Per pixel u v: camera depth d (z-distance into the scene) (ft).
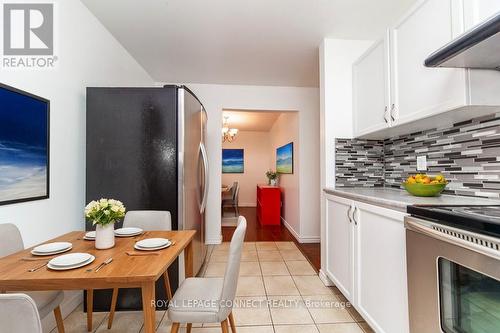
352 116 8.04
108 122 6.64
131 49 9.14
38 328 2.34
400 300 4.23
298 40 8.36
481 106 4.02
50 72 5.75
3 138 4.48
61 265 3.46
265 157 25.93
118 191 6.63
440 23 4.36
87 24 6.97
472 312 3.04
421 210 3.70
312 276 8.53
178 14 7.04
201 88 12.57
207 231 12.46
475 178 4.97
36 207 5.30
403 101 5.47
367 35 7.98
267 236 13.96
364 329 5.66
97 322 6.04
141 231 5.44
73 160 6.46
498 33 2.87
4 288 3.18
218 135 12.59
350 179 8.03
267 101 12.91
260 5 6.61
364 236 5.38
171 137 6.72
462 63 3.80
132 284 3.44
